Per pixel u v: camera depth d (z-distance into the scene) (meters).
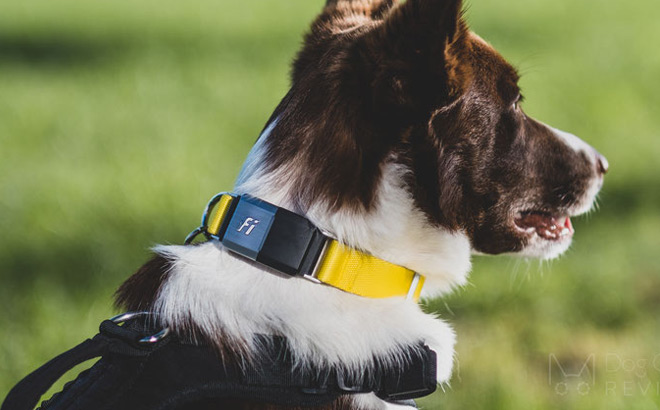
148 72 4.13
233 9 6.24
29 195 2.39
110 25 5.60
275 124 1.09
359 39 1.09
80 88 3.85
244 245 1.05
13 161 2.76
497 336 1.67
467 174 1.11
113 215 2.21
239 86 3.81
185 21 5.72
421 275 1.11
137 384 1.01
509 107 1.13
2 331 1.61
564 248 1.20
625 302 1.80
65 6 6.42
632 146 2.82
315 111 1.08
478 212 1.13
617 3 6.22
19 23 5.68
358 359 1.05
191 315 1.04
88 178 2.55
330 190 1.06
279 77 3.96
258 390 1.03
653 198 2.36
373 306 1.08
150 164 2.69
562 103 3.38
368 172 1.07
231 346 1.03
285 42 4.86
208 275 1.06
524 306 1.78
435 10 1.05
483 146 1.11
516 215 1.17
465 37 1.10
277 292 1.05
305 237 1.05
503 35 4.84
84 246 2.01
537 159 1.18
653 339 1.67
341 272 1.06
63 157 2.81
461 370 1.56
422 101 1.07
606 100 3.43
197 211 2.24
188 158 2.75
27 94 3.75
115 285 1.79
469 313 1.75
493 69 1.12
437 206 1.09
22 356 1.55
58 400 1.02
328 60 1.09
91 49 4.77
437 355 1.10
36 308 1.68
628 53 4.45
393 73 1.07
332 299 1.06
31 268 1.89
